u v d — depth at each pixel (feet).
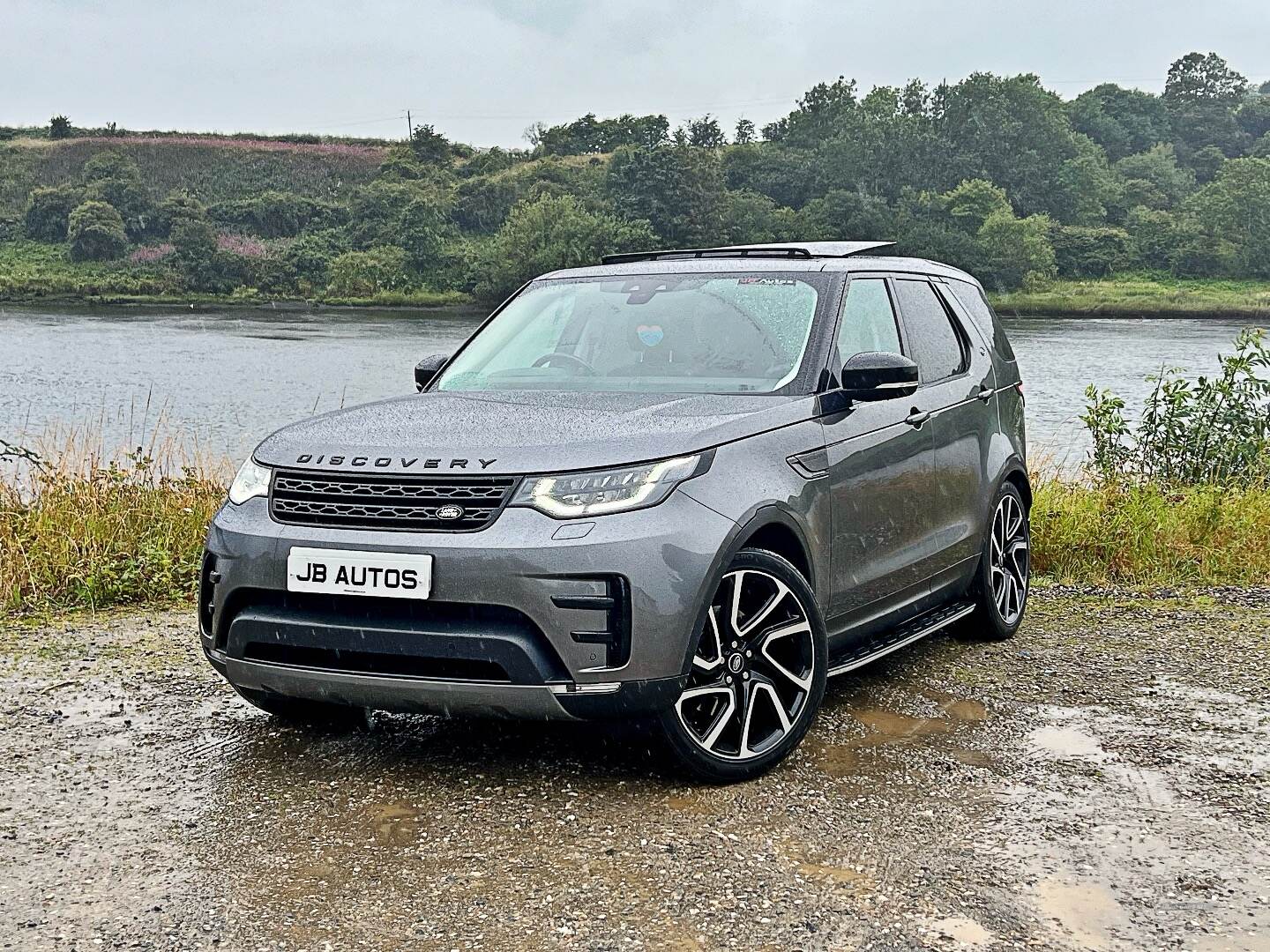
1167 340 233.35
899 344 17.24
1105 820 12.67
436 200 478.18
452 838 11.88
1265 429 35.45
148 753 14.40
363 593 12.21
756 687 13.46
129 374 140.26
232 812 12.59
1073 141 597.11
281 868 11.26
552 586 11.86
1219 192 501.56
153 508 27.12
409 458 12.60
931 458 17.04
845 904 10.62
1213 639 20.48
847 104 635.25
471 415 13.69
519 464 12.25
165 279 414.82
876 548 15.61
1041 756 14.56
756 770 13.50
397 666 12.39
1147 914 10.62
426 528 12.21
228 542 13.05
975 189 493.36
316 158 550.77
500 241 431.43
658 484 12.41
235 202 470.39
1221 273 490.90
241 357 171.53
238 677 13.26
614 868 11.22
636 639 12.03
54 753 14.43
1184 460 35.40
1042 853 11.82
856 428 15.17
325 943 9.87
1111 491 31.09
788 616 13.75
